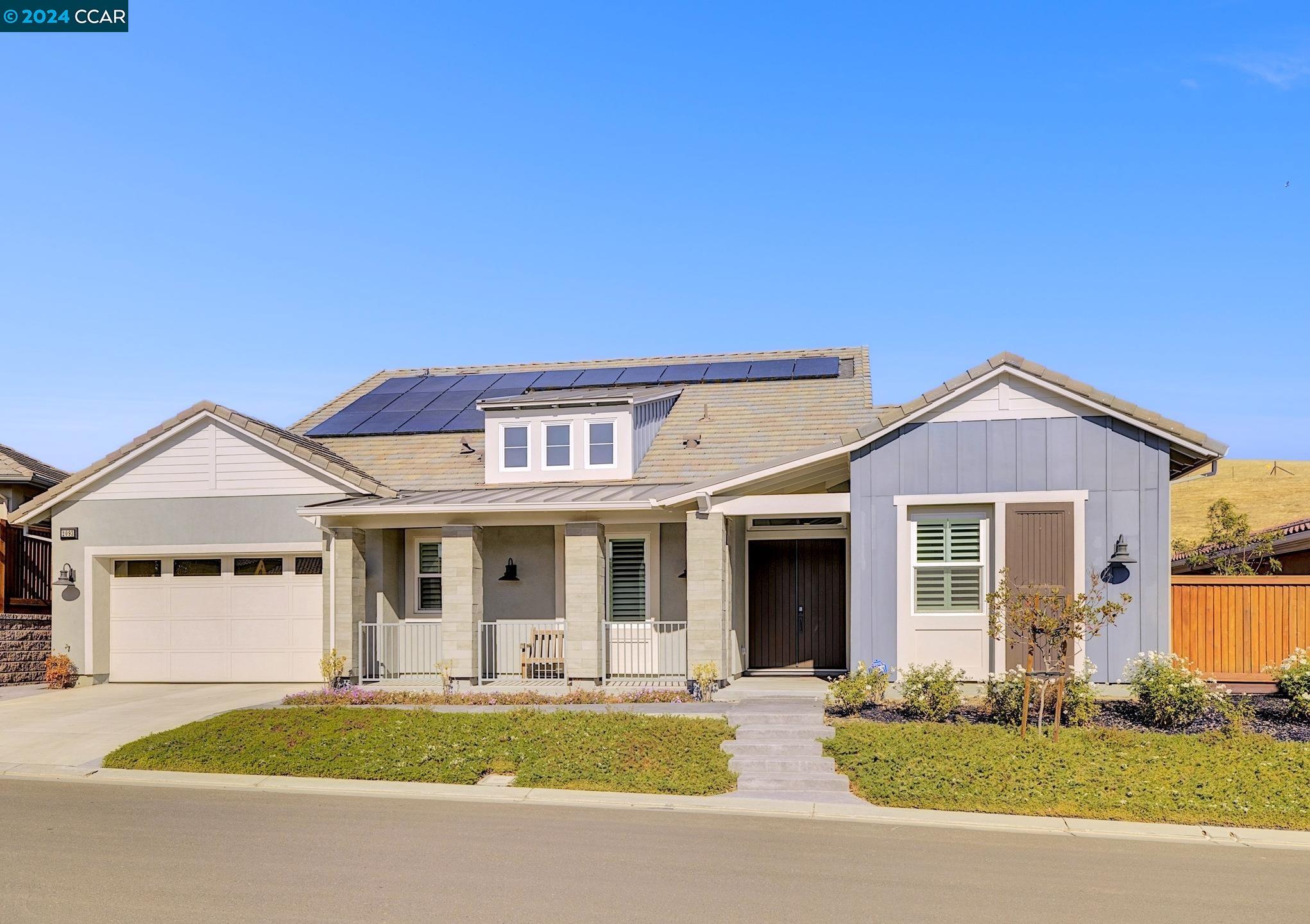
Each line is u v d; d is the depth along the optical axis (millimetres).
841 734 13680
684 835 10242
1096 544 15570
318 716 15344
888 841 10133
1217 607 15906
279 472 20344
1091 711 14156
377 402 25938
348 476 19828
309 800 11852
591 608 18234
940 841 10133
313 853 9398
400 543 20984
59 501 20922
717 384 24797
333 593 19344
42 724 16141
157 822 10633
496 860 9188
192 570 20953
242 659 20656
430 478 21719
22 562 22625
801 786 12352
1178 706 13789
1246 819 10914
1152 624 15367
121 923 7410
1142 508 15484
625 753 13289
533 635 19656
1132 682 14617
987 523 16031
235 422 20234
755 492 18031
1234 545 22219
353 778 12977
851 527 16406
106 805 11516
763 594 20125
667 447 21844
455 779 12773
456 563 18734
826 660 19781
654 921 7586
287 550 20234
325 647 19594
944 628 16078
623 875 8742
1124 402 15359
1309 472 63000
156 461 20797
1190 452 15773
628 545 20062
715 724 14289
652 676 19031
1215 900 8273
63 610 20781
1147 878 8883
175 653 20844
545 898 8078
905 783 11953
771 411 22859
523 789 12367
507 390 25766
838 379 24375
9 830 10250
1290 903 8242
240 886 8320
